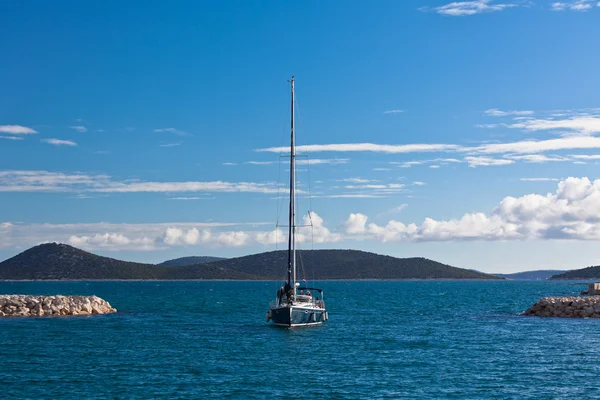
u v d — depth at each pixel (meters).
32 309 81.19
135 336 58.31
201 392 34.91
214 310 99.31
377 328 66.38
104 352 48.09
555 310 81.81
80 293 190.25
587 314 79.12
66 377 38.53
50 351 48.38
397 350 49.88
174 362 43.81
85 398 33.44
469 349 50.47
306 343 53.53
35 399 33.22
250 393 34.75
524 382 37.69
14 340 54.59
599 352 48.69
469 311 97.12
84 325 68.31
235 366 42.41
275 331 62.38
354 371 40.94
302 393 34.81
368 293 193.88
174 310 98.25
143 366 42.22
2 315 78.12
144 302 126.75
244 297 158.88
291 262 62.94
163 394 34.38
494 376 39.44
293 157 62.81
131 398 33.47
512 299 146.50
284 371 40.75
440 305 116.88
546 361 44.69
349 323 72.56
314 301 67.62
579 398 33.91
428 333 61.66
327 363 43.78
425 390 35.59
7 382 37.06
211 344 52.78
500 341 55.34
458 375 39.75
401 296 166.88
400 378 38.78
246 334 59.84
